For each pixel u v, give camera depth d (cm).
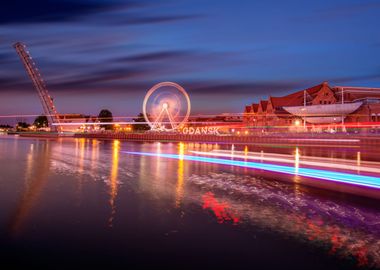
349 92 7675
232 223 675
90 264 471
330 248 534
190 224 665
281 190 1046
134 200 889
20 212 757
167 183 1182
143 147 3878
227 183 1185
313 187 1101
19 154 2659
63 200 888
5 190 1033
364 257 497
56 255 504
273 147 3753
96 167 1711
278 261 482
